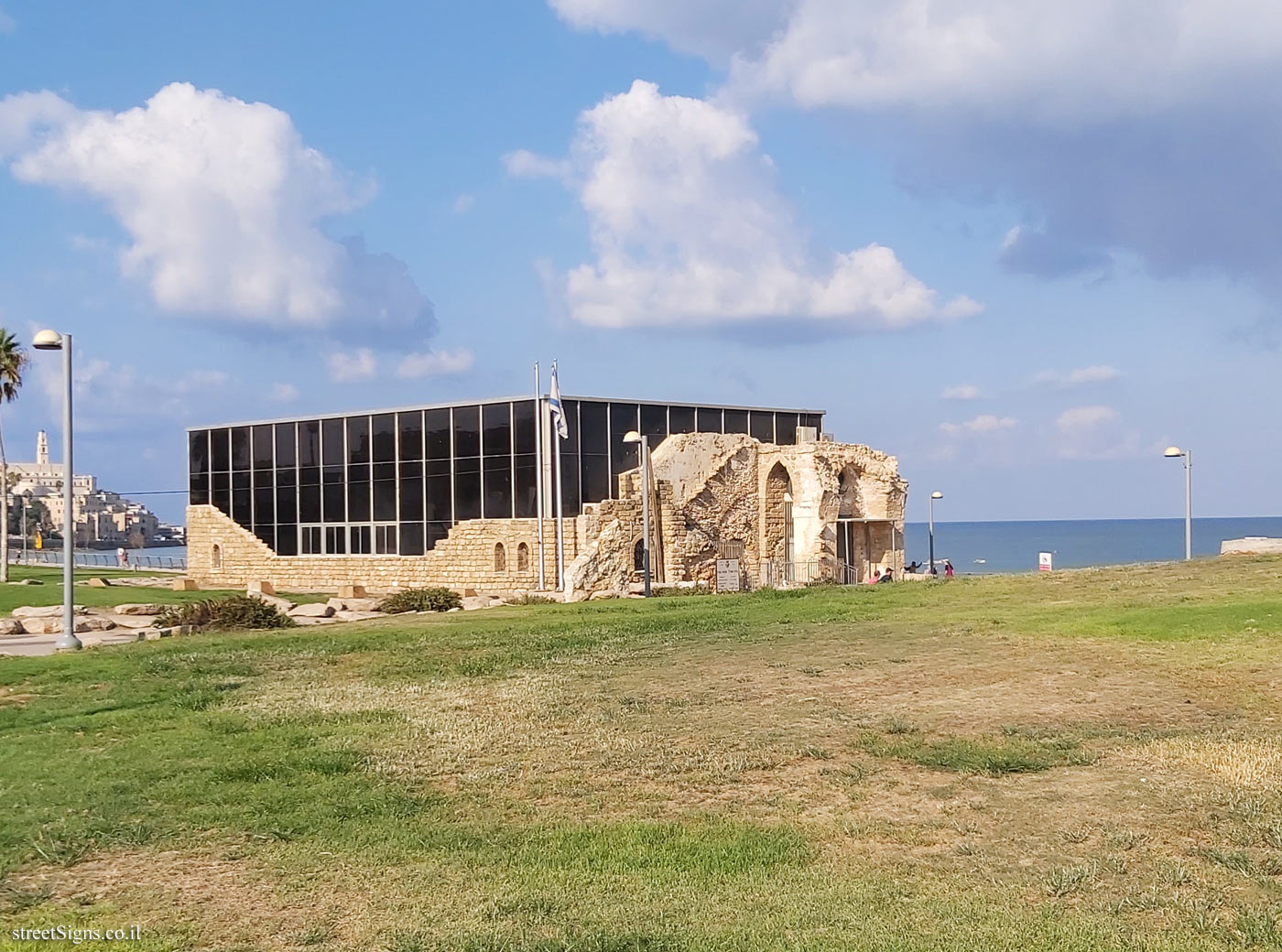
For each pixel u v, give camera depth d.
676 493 48.34
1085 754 11.63
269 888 8.29
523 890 8.16
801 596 32.75
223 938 7.32
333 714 15.14
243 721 14.62
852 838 9.34
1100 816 9.64
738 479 51.12
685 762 11.94
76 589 49.97
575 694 16.52
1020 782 10.84
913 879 8.30
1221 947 6.85
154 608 35.62
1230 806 9.68
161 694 17.02
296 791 10.98
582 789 11.02
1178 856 8.62
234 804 10.55
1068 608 24.58
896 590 33.47
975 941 6.97
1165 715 13.41
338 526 53.41
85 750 12.98
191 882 8.48
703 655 20.33
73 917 7.70
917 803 10.28
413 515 50.56
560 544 44.84
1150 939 6.98
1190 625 19.83
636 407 48.94
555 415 43.84
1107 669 16.66
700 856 8.88
